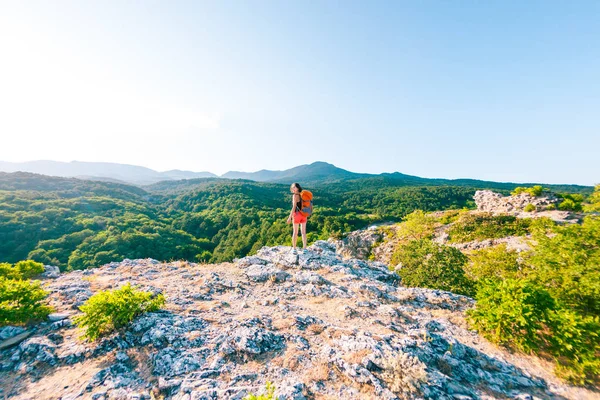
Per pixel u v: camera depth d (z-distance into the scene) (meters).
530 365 5.71
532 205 37.75
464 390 4.62
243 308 7.47
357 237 49.94
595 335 5.55
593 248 8.55
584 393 4.99
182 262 12.26
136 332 5.75
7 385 4.34
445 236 38.72
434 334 6.20
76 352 5.11
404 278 12.74
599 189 16.80
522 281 6.85
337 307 7.72
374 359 5.00
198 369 4.78
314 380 4.61
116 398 4.11
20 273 9.18
